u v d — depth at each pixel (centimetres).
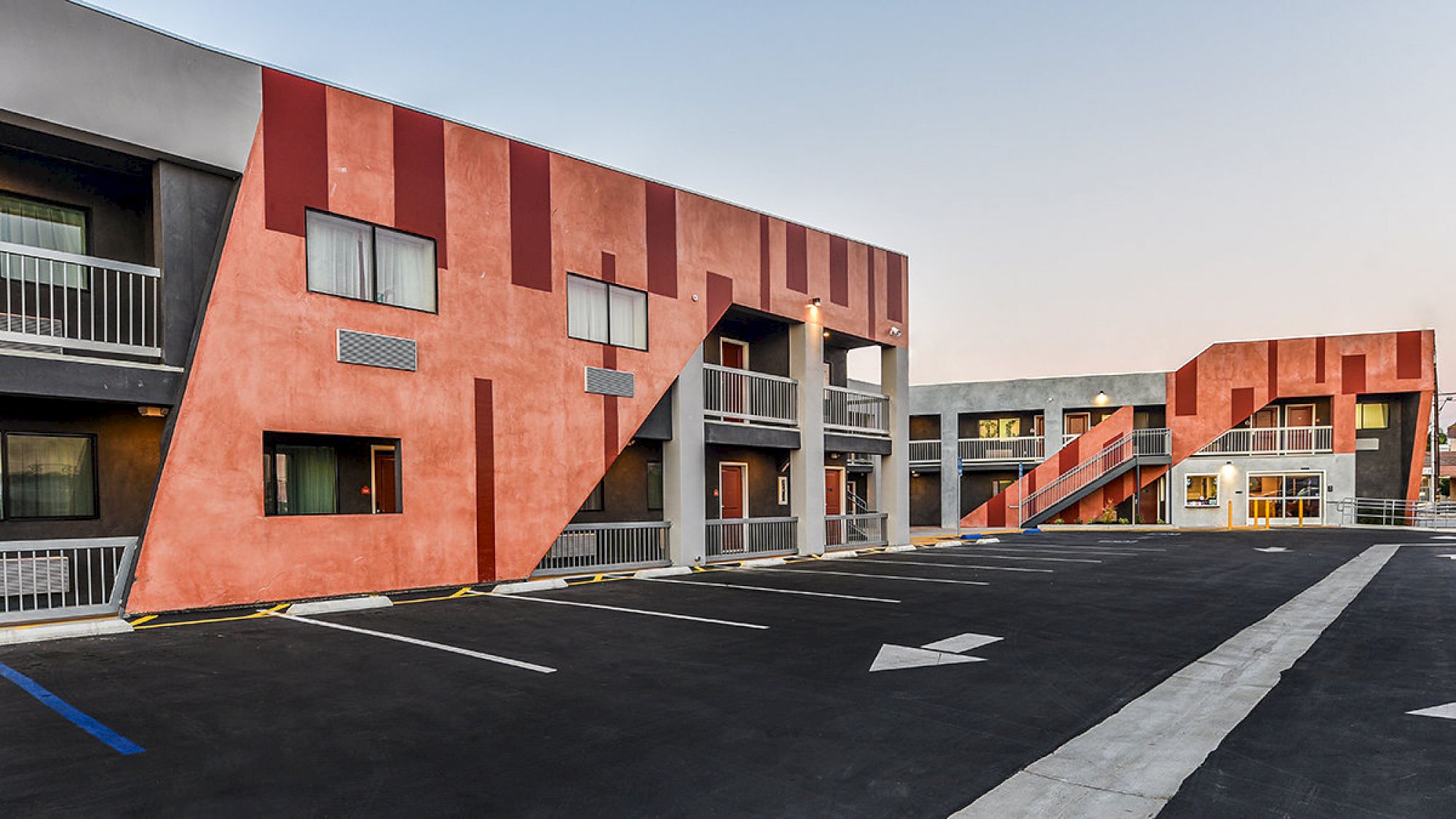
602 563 1498
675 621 949
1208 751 490
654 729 529
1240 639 844
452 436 1240
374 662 724
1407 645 814
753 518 1752
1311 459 3183
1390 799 413
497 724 540
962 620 957
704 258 1641
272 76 1083
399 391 1184
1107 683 657
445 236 1251
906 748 494
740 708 580
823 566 1645
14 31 883
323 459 1267
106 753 479
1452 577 1412
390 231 1198
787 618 970
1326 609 1046
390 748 489
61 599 997
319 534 1097
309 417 1091
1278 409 3353
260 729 526
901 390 2112
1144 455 3334
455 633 872
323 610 1013
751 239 1741
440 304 1239
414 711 569
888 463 2102
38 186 997
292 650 778
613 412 1461
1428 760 471
